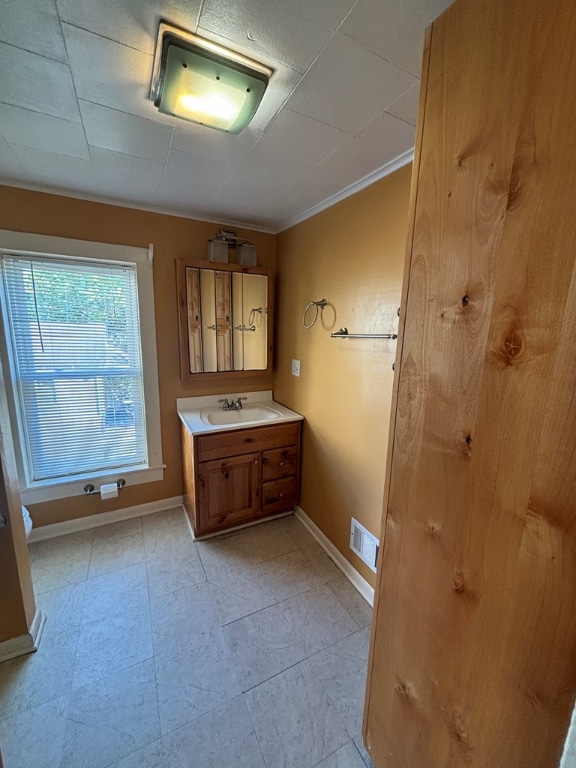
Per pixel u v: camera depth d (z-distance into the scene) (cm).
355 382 178
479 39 61
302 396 234
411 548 84
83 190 187
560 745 55
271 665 138
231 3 77
